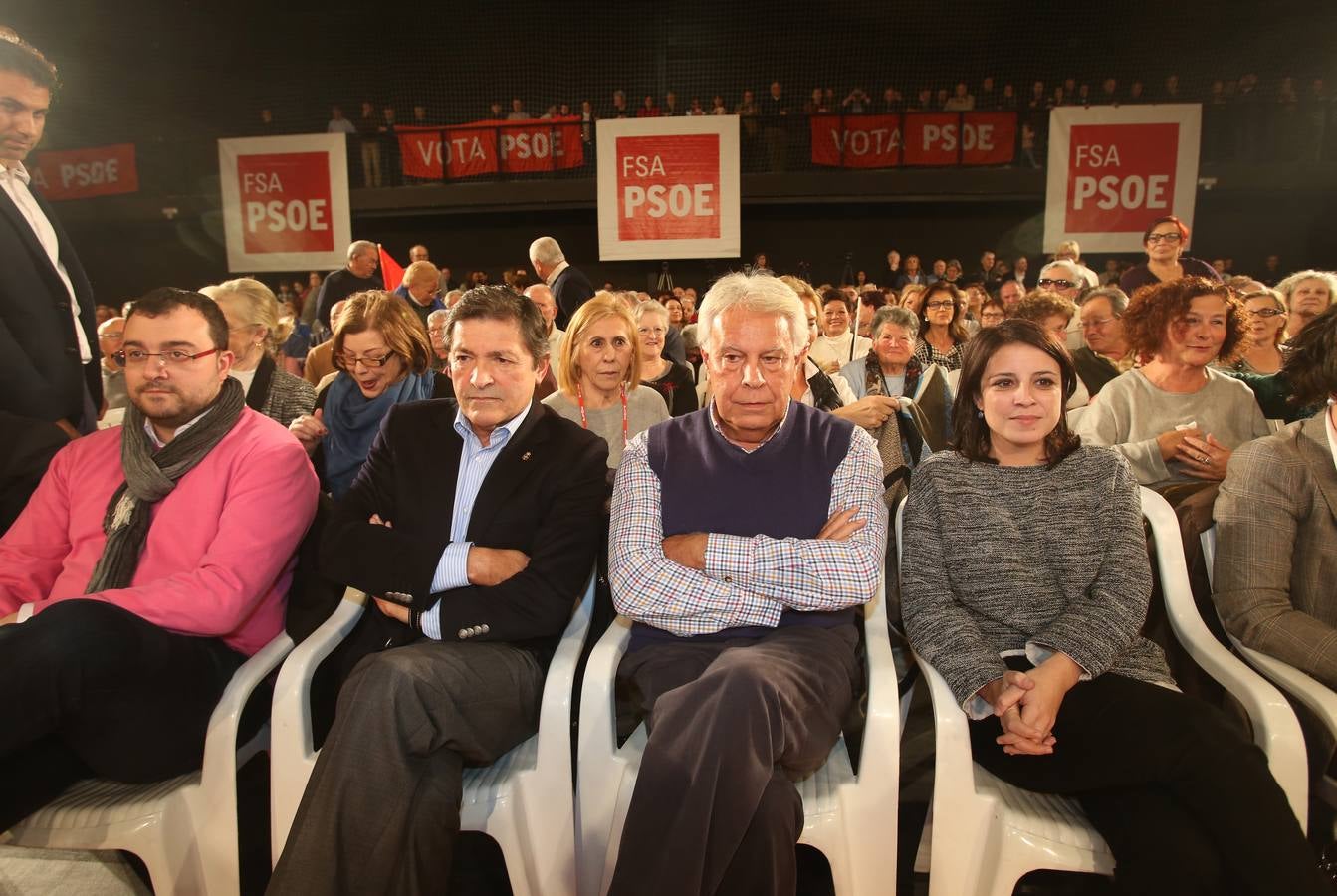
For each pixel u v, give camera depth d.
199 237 12.23
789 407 1.87
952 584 1.74
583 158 11.29
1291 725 1.44
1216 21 12.23
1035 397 1.68
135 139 13.57
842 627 1.73
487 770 1.63
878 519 1.75
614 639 1.74
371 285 6.04
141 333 1.77
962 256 12.18
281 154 9.85
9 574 1.86
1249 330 2.45
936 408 2.62
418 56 13.55
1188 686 1.73
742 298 1.74
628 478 1.81
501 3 13.27
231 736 1.58
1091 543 1.67
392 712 1.42
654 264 11.93
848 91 13.03
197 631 1.67
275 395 2.72
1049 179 9.27
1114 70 12.57
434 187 11.54
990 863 1.47
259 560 1.75
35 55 2.31
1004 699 1.49
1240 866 1.27
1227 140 10.47
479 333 1.77
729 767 1.31
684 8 13.02
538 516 1.81
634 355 2.67
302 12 13.54
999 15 12.59
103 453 1.92
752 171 11.23
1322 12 11.85
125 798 1.56
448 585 1.70
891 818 1.48
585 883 1.56
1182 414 2.38
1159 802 1.39
